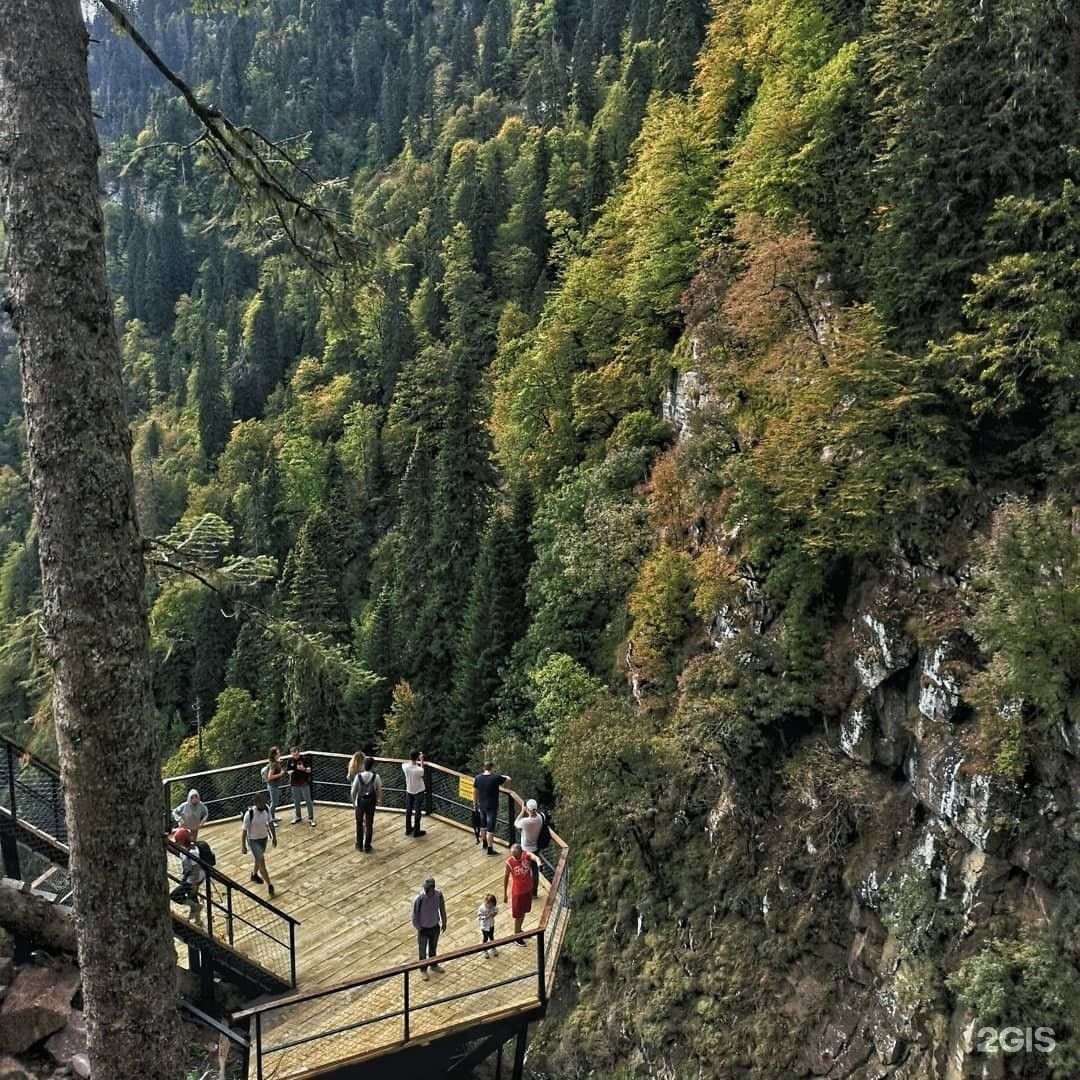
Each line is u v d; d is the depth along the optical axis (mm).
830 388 22656
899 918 20562
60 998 8891
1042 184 21406
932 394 21500
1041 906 18062
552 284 76375
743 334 29938
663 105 46750
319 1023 12031
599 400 46156
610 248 49281
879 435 22516
